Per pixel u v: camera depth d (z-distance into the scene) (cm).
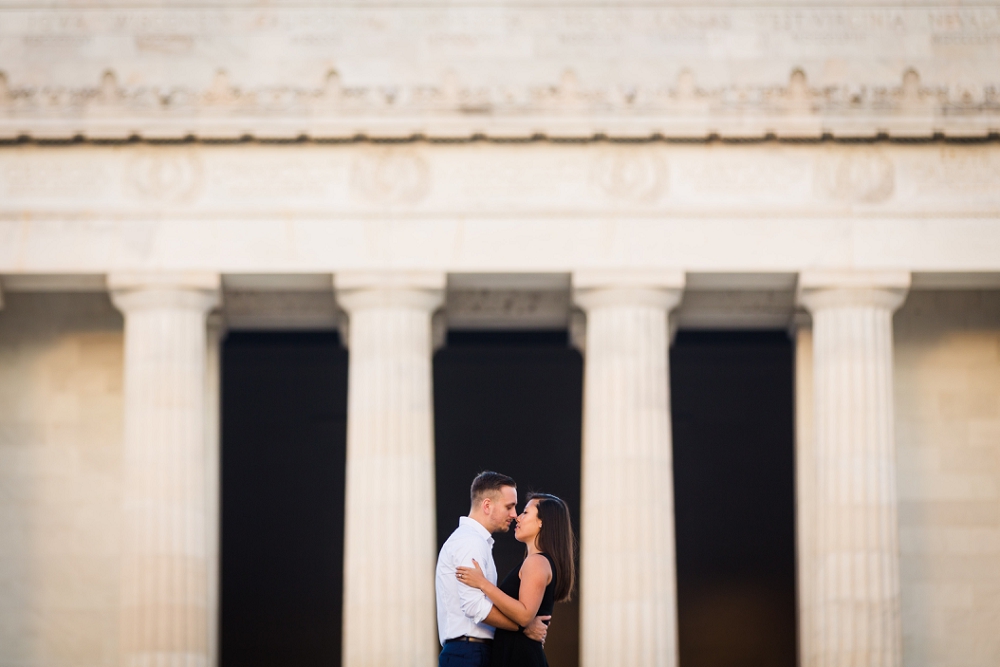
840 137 5272
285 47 5397
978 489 5772
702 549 7062
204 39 5394
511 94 5269
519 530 2520
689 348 7100
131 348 5278
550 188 5297
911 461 5788
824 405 5294
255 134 5253
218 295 5322
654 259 5262
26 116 5244
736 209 5284
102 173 5300
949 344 5853
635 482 5184
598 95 5266
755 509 7062
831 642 5162
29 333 5825
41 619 5647
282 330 6309
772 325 5822
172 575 5153
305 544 7062
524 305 5738
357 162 5309
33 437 5759
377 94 5269
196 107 5266
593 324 5319
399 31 5409
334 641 7025
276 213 5278
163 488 5181
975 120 5247
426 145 5316
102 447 5759
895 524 5231
